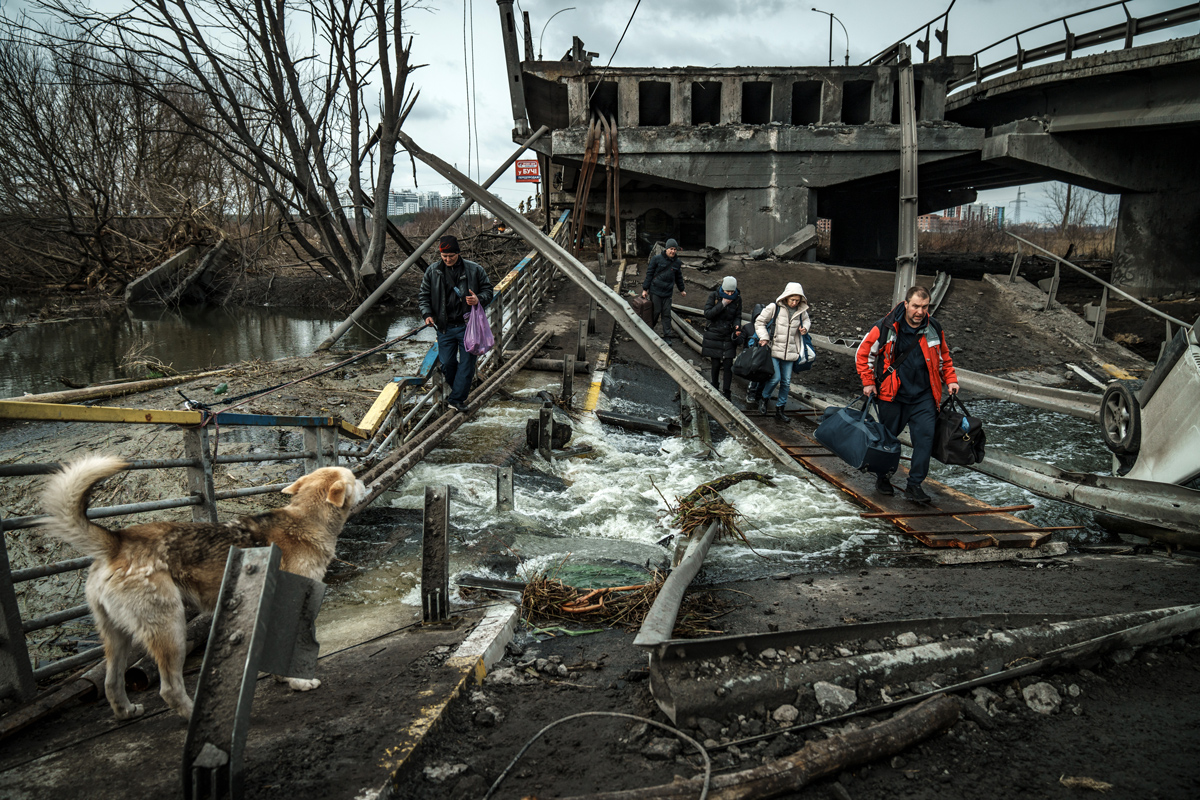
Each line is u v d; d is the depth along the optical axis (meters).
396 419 8.02
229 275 27.47
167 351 16.77
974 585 4.97
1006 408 12.02
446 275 8.03
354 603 4.58
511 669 3.62
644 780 2.67
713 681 3.13
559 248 9.00
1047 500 7.36
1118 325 17.53
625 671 3.63
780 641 3.41
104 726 2.98
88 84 21.55
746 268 21.19
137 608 2.82
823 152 22.48
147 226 28.55
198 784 2.27
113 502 6.38
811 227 22.41
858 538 6.11
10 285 26.12
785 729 2.99
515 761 2.78
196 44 21.00
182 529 3.03
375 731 2.86
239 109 22.33
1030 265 33.25
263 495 6.39
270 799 2.40
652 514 6.70
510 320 14.20
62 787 2.51
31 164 25.06
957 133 22.23
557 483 7.75
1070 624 3.76
